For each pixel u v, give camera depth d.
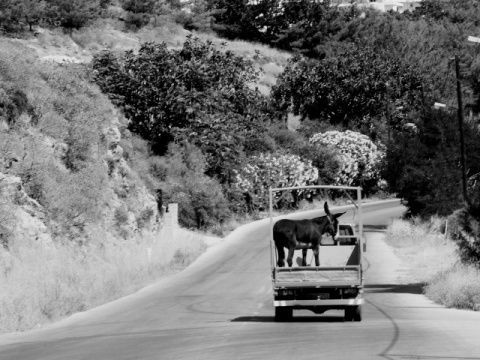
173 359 26.81
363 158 144.88
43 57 130.88
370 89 162.88
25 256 51.41
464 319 38.88
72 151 71.00
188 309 46.59
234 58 129.12
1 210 53.94
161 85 109.06
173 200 95.75
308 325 37.16
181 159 106.00
